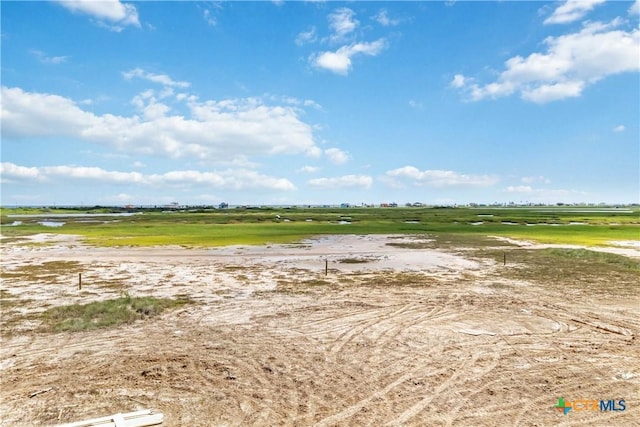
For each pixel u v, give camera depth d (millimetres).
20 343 14117
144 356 12969
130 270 29719
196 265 32156
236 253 39906
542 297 20938
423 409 9555
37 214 166375
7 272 28797
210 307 19094
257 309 18766
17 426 8906
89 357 12875
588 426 8789
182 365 12258
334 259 35531
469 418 9141
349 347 13781
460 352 13266
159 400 10070
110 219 119688
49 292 22250
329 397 10195
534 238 53812
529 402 9867
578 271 28344
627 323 16406
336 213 168125
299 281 25562
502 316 17484
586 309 18562
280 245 47094
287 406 9750
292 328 15906
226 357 12898
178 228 76625
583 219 106000
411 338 14688
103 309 17938
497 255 37219
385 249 42906
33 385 10906
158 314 17844
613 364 12195
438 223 94500
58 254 39031
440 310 18516
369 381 11109
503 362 12391
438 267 30891
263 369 11961
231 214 154875
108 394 10391
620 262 31297
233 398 10164
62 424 8906
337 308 18922
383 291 22609
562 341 14281
